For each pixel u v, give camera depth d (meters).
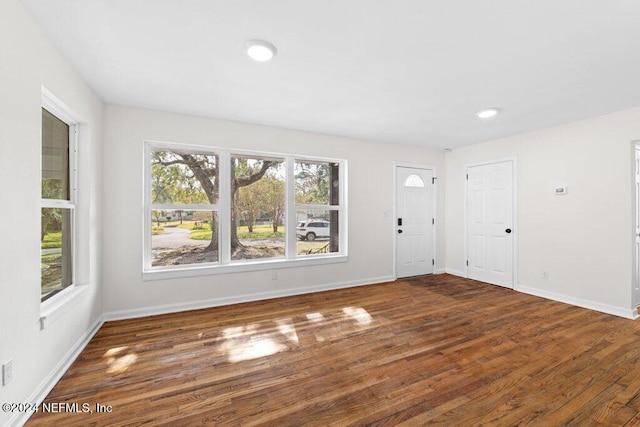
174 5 1.52
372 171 4.48
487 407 1.68
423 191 5.00
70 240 2.40
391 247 4.65
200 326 2.80
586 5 1.51
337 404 1.70
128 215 3.01
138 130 3.05
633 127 3.00
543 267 3.76
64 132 2.32
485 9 1.55
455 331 2.71
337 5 1.52
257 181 3.78
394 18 1.63
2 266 1.39
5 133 1.41
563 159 3.56
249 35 1.80
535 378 1.96
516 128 3.75
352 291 4.04
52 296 2.10
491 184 4.42
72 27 1.72
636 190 3.27
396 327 2.80
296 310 3.27
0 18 1.37
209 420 1.57
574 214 3.46
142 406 1.68
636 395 1.78
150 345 2.41
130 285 3.01
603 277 3.21
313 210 4.15
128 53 2.00
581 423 1.56
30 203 1.63
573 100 2.81
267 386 1.87
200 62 2.13
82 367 2.08
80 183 2.46
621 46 1.89
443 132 3.97
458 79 2.39
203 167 3.46
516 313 3.18
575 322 2.92
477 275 4.64
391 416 1.60
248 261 3.70
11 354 1.45
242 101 2.88
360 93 2.67
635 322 2.91
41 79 1.74
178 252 3.33
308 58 2.07
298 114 3.26
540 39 1.82
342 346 2.42
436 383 1.91
